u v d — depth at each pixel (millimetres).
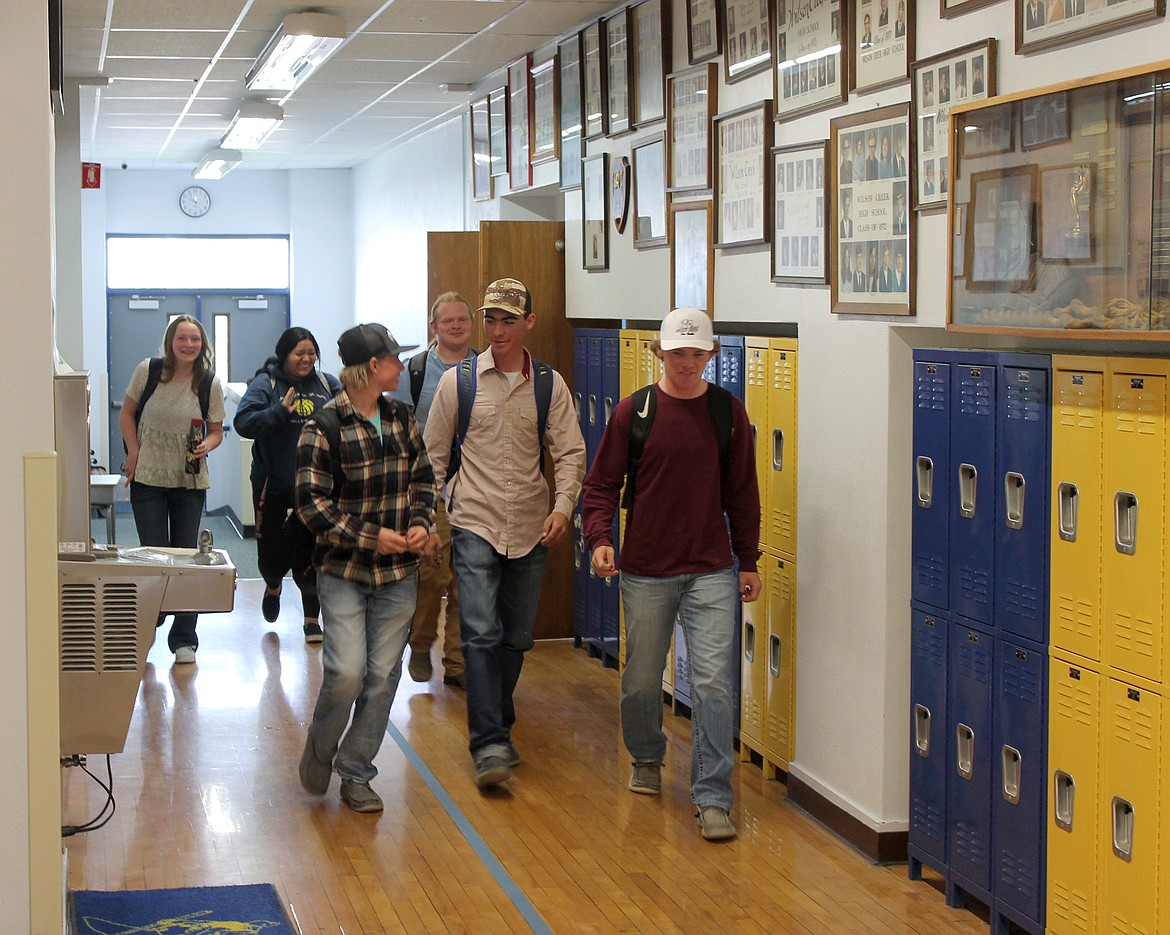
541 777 4500
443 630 6871
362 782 4168
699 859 3789
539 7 5961
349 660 4012
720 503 4031
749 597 4066
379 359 3967
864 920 3389
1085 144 2760
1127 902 2822
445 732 5016
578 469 4473
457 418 4418
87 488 3225
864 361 3836
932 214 3471
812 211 4117
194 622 6047
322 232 14562
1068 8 2912
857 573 3904
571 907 3441
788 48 4246
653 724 4262
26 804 2750
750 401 4621
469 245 7570
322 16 6246
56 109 4688
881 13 3676
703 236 4945
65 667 3227
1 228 2688
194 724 5098
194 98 8992
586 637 6395
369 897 3498
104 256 13844
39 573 2734
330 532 3906
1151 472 2713
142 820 4062
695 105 4988
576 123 6438
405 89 8672
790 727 4359
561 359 6621
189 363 5844
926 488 3582
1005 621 3234
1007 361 3186
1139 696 2770
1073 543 2967
